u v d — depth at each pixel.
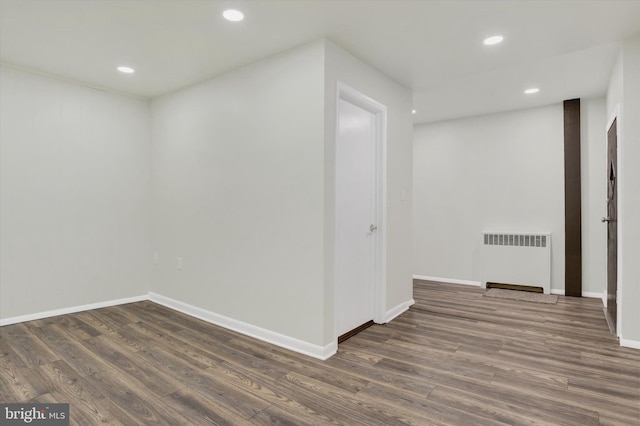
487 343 2.91
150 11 2.34
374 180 3.44
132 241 4.13
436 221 5.52
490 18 2.43
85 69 3.32
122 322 3.41
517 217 4.91
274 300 2.93
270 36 2.65
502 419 1.86
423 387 2.19
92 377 2.29
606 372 2.37
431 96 4.26
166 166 4.02
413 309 3.90
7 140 3.29
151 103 4.23
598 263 4.40
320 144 2.64
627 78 2.74
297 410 1.94
